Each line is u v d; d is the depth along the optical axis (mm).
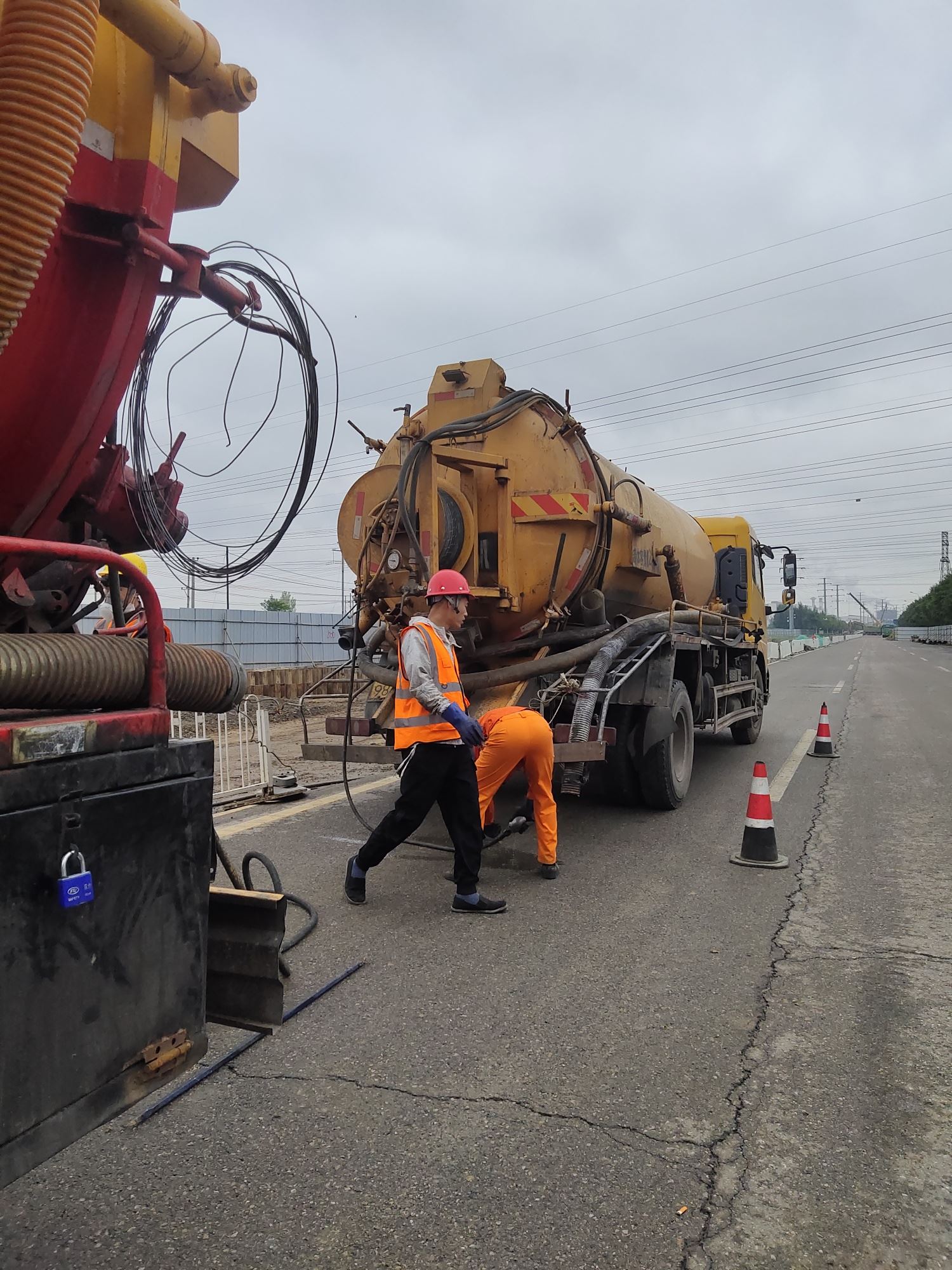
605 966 4016
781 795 8039
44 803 1530
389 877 5484
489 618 6621
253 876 5469
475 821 4785
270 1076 3062
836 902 4906
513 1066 3117
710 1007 3580
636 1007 3588
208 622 24266
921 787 8367
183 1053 1838
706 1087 2963
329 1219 2320
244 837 6469
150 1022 1762
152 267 2381
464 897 4746
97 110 2299
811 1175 2480
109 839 1666
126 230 2250
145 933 1749
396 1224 2297
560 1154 2592
